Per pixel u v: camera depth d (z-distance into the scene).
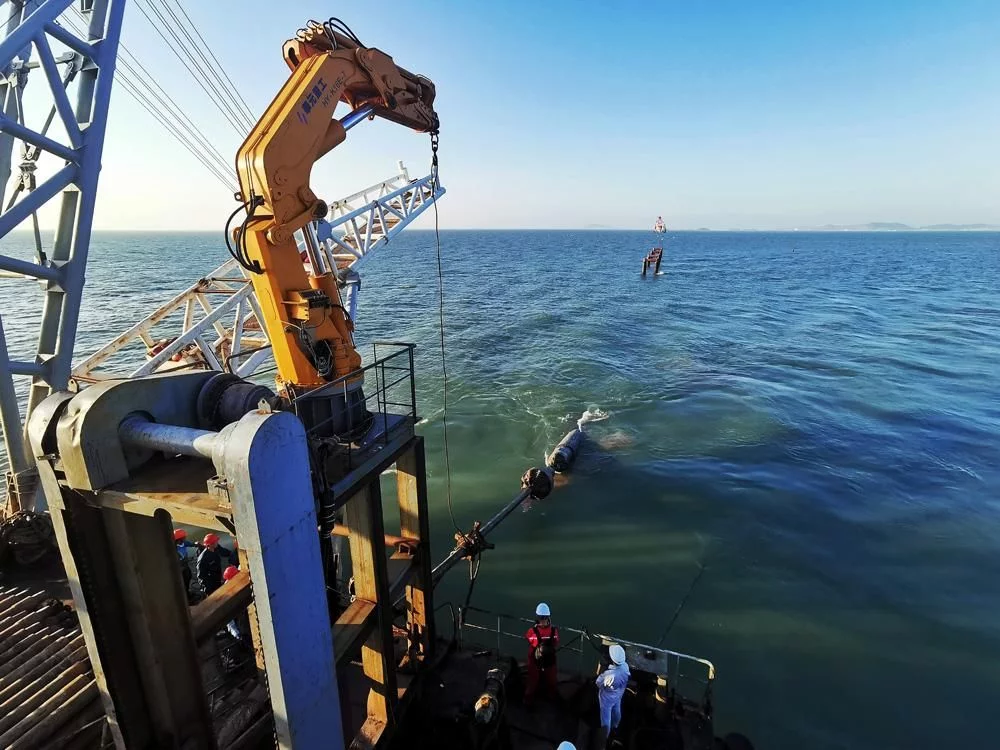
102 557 4.33
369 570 6.45
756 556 13.76
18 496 9.66
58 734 5.83
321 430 6.36
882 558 13.73
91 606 4.29
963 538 14.56
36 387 10.23
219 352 15.45
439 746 6.98
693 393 26.14
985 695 9.88
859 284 75.00
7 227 8.68
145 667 4.62
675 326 43.00
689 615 11.78
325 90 6.62
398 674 7.74
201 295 14.96
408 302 52.28
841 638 11.19
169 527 4.66
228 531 3.90
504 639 10.94
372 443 6.54
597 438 20.89
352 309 16.14
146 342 14.25
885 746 8.97
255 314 15.23
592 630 11.34
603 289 66.00
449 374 28.86
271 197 5.93
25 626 7.25
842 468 18.47
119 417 4.15
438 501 16.34
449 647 8.54
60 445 3.96
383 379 7.00
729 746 7.84
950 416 23.27
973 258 138.12
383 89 7.88
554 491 16.89
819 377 29.02
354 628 6.04
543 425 22.08
